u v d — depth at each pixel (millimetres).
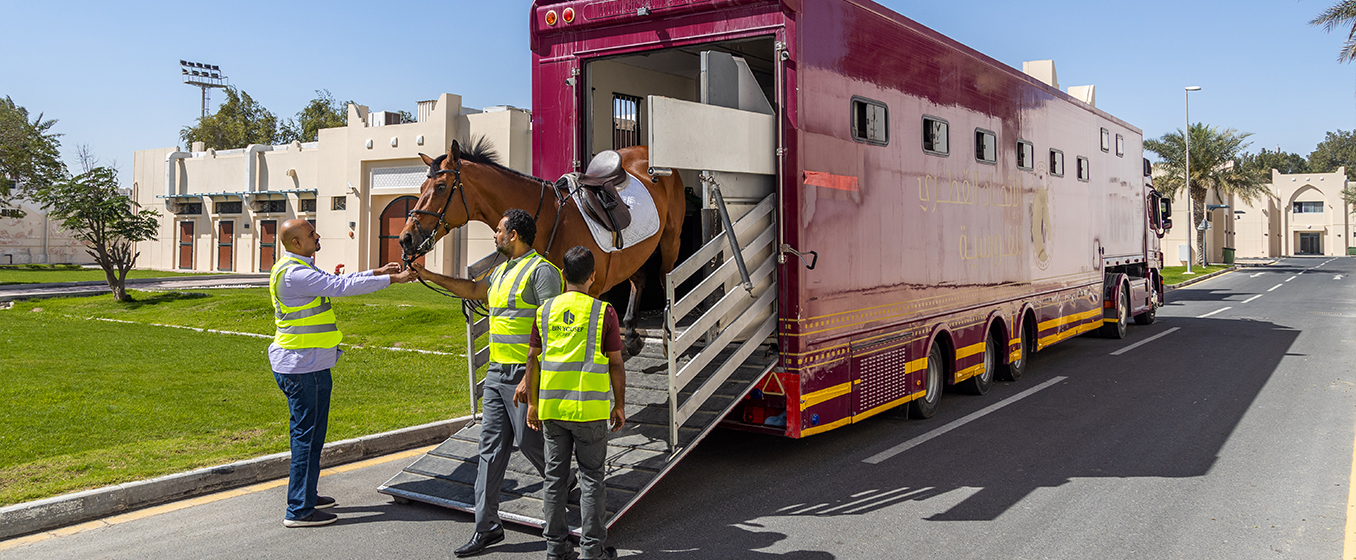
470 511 5469
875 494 6293
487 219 6211
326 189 29656
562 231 6199
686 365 5852
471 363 6664
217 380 10117
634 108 8992
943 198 8484
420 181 26891
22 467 6223
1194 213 53438
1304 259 70812
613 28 7055
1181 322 18859
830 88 6754
